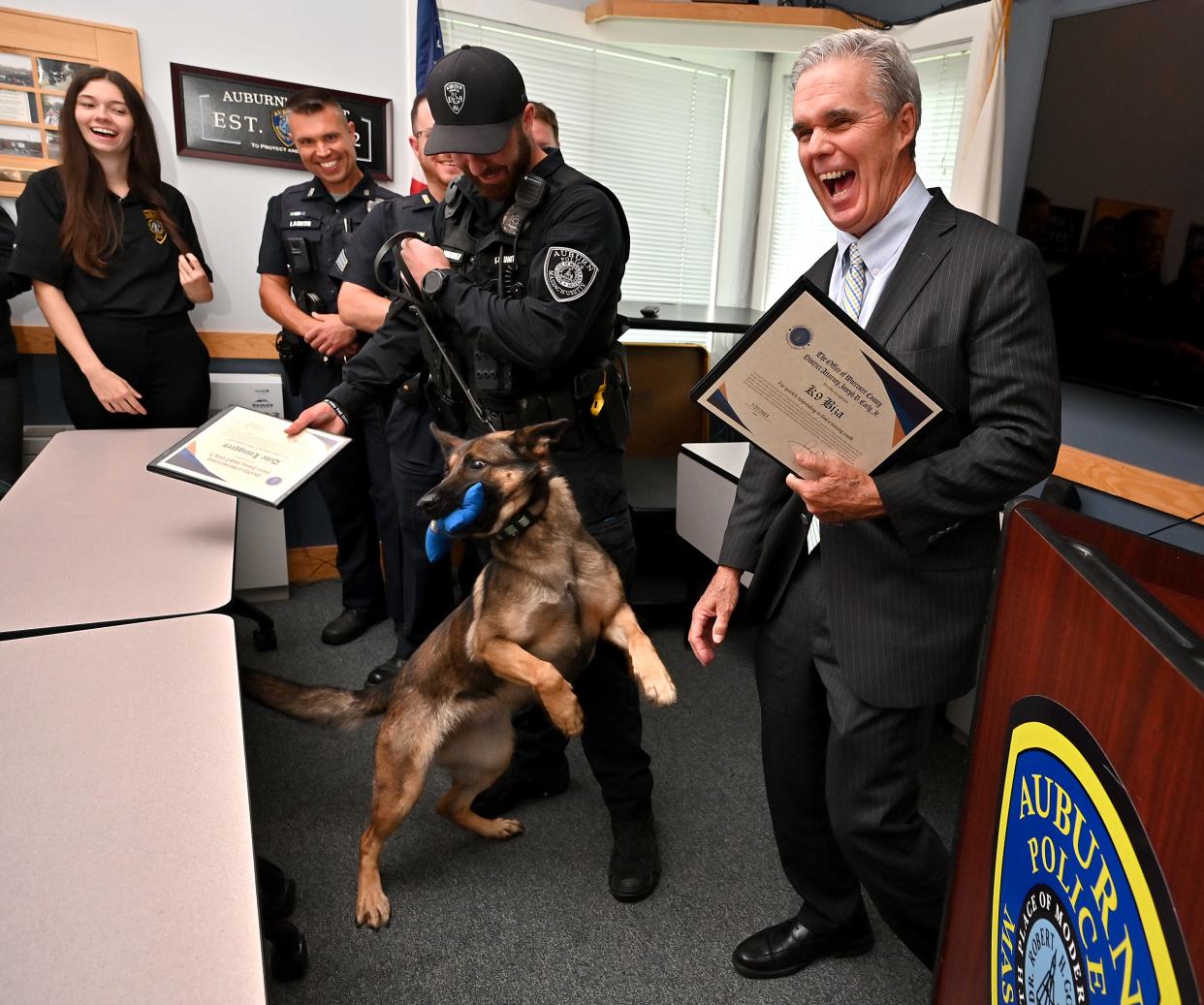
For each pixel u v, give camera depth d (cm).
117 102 259
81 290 269
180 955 77
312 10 304
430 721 173
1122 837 63
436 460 234
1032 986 79
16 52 271
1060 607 79
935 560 128
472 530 154
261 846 201
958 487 117
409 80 321
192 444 193
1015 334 116
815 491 120
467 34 320
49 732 110
